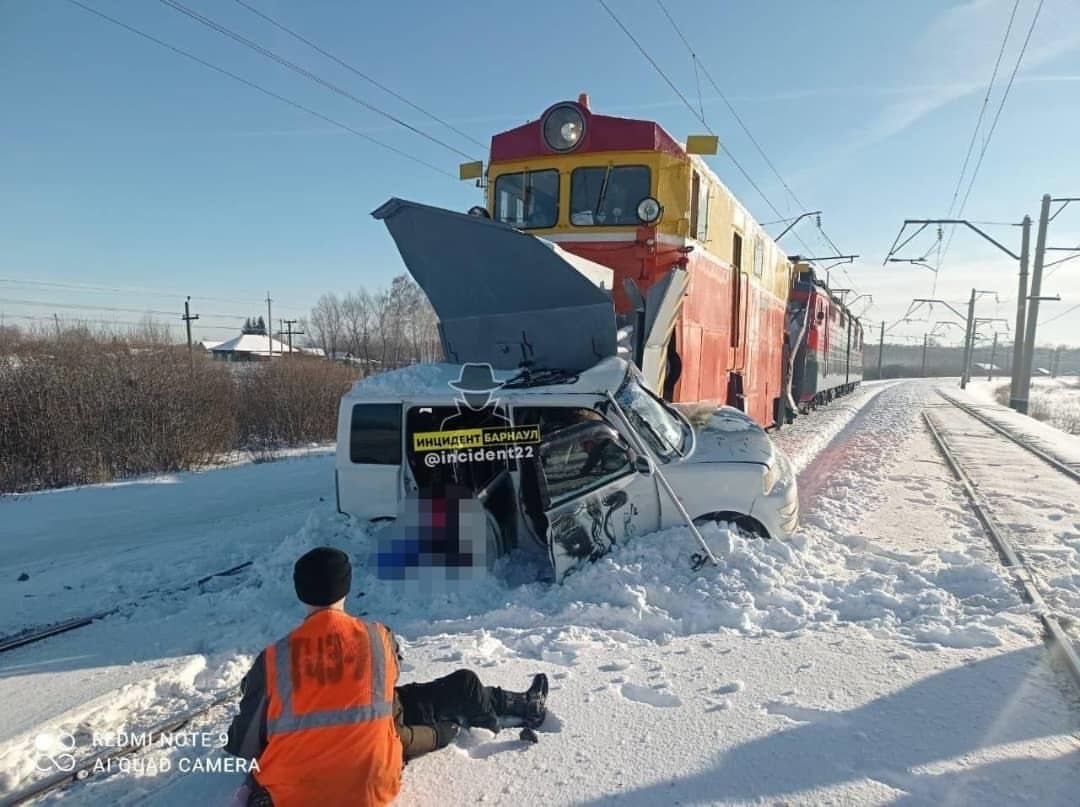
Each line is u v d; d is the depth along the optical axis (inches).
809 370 939.3
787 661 176.9
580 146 361.4
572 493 228.1
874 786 125.4
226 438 698.8
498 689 147.2
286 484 506.3
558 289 271.0
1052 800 121.3
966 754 134.8
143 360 639.1
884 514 362.9
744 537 243.8
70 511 419.5
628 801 123.9
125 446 589.0
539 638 194.7
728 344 467.2
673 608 213.0
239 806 124.7
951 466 537.3
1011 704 153.1
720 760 134.3
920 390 2103.8
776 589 217.2
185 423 633.0
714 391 427.8
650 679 169.5
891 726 144.8
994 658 176.1
